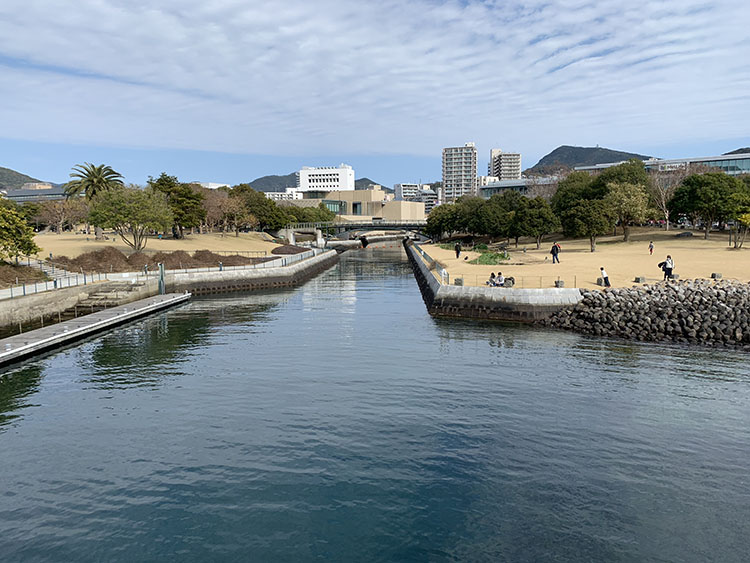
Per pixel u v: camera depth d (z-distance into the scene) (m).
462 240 157.50
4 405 27.14
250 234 149.88
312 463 19.91
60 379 31.75
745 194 82.69
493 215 119.81
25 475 19.42
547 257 80.81
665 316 41.44
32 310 50.12
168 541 15.34
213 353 37.56
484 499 17.39
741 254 70.31
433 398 26.88
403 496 17.59
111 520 16.44
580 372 31.44
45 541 15.44
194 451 21.12
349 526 15.97
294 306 61.03
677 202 95.75
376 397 27.09
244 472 19.28
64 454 21.16
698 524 16.08
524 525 16.02
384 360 34.69
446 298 52.38
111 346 40.53
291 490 18.00
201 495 17.77
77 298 59.00
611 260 71.50
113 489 18.30
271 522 16.20
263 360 35.22
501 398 26.83
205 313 56.69
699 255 71.50
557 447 21.14
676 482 18.48
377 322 49.16
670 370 31.67
